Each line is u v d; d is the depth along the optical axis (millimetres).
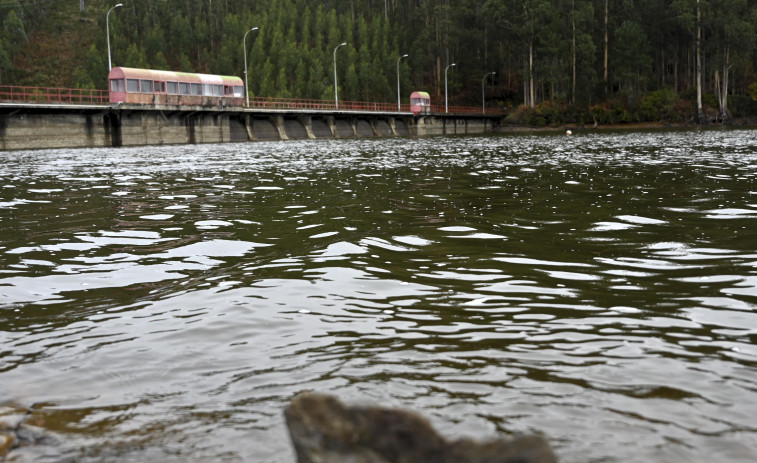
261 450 3465
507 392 4109
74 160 31750
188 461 3367
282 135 70312
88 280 7414
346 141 62344
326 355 4875
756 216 11352
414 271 7535
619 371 4445
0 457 3432
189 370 4648
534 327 5453
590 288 6684
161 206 13898
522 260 8039
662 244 8922
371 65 110000
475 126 107812
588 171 22312
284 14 122688
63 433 3721
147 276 7555
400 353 4883
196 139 60438
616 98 105625
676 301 6148
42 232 10703
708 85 116875
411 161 29750
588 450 3359
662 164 24922
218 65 109750
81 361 4875
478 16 119625
